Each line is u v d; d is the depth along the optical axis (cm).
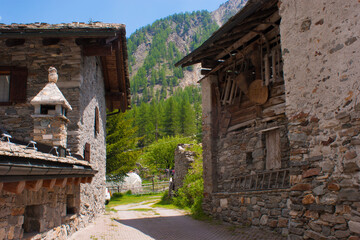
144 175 4284
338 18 555
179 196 1680
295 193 613
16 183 408
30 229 588
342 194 527
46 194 622
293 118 629
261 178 954
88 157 1005
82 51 924
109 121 2359
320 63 584
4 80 905
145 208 1616
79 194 888
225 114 1165
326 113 566
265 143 966
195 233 905
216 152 1200
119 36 995
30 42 912
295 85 631
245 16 792
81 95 906
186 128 6806
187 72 19600
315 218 571
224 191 1136
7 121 876
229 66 1134
